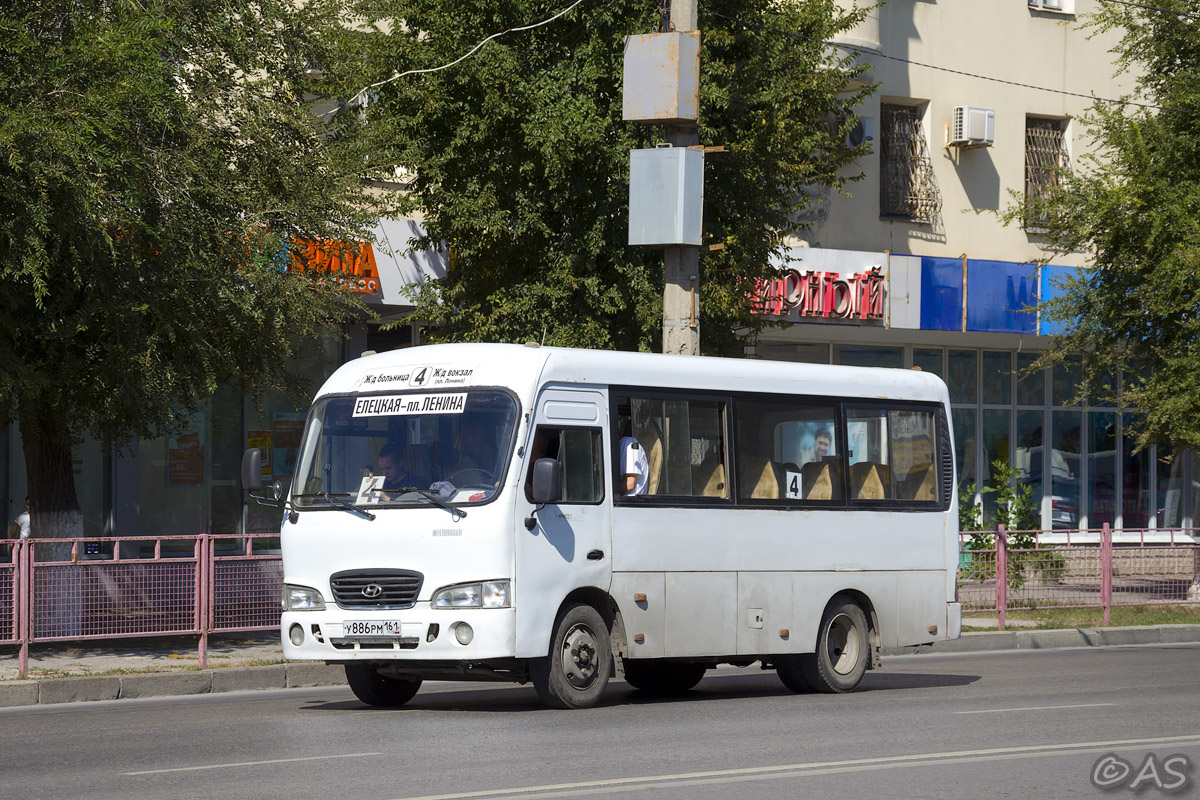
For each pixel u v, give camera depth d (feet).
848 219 110.73
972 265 112.88
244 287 65.98
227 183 65.62
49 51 57.47
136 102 59.41
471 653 45.96
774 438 55.21
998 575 82.48
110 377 64.23
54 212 57.26
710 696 55.57
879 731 42.65
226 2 69.15
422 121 75.36
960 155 117.39
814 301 105.09
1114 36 124.77
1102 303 101.55
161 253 63.36
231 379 72.84
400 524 47.29
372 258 91.71
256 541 92.07
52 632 56.18
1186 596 88.48
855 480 57.82
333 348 97.30
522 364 48.44
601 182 73.82
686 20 67.21
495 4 74.23
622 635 49.78
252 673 59.06
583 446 49.29
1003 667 67.67
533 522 47.09
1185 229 96.12
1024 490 104.32
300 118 69.72
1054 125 123.54
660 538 50.96
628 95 66.69
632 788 32.30
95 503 90.22
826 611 56.24
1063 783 33.68
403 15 76.54
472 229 75.56
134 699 55.42
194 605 59.52
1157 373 100.27
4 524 89.04
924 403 60.75
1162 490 132.67
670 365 52.54
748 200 77.30
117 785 33.01
